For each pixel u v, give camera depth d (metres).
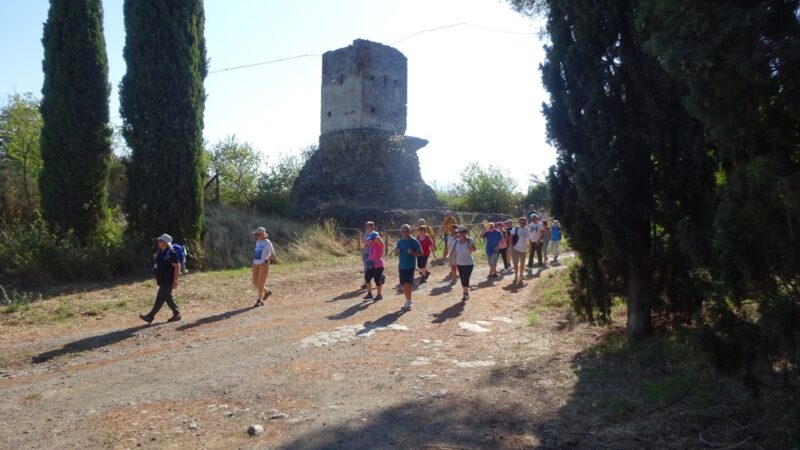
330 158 32.69
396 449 4.45
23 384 6.51
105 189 16.05
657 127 6.27
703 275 6.29
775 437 4.15
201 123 17.06
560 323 8.95
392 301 12.09
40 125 20.47
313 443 4.62
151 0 16.02
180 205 16.20
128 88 16.03
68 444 4.74
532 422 4.91
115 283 13.60
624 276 7.18
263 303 11.91
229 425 5.09
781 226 3.76
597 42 6.66
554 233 19.86
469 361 7.14
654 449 4.19
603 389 5.57
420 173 34.16
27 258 13.19
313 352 7.73
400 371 6.73
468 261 12.05
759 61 3.46
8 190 19.42
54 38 15.24
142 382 6.48
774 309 3.78
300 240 19.94
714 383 5.29
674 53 3.69
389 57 33.91
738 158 4.26
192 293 12.51
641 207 6.49
